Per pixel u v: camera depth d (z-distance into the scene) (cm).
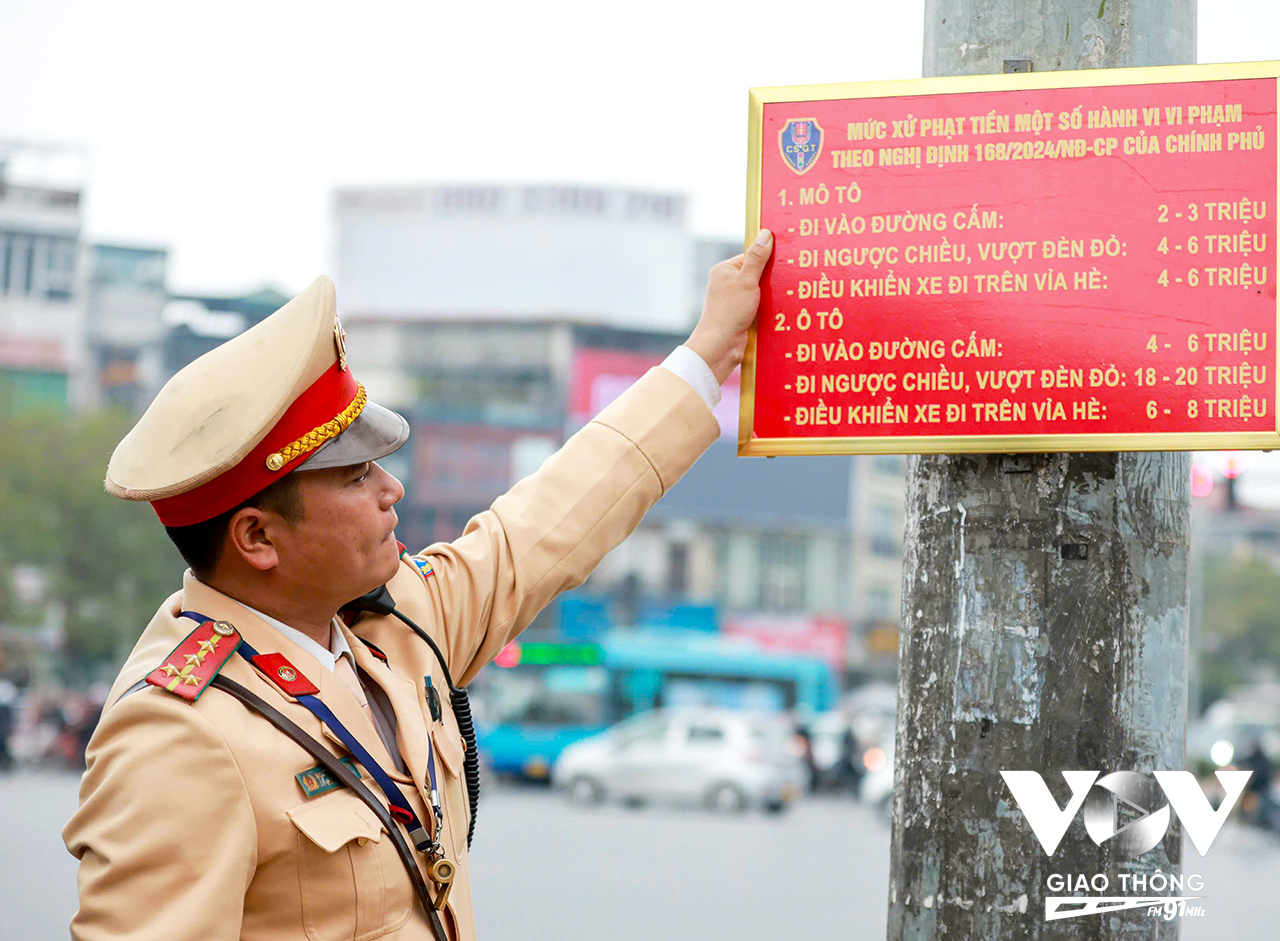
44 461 3638
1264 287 207
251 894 185
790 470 4038
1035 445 212
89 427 3716
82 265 4681
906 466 231
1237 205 209
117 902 175
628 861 1351
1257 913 1116
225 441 189
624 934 920
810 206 227
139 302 4703
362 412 203
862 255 224
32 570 3625
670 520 3988
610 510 233
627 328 4591
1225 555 5188
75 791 2047
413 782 201
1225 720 3000
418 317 4712
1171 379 209
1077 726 209
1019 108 218
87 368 4669
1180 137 212
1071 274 214
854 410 221
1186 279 210
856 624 3981
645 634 2902
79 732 2597
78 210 4672
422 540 4141
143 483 191
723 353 231
